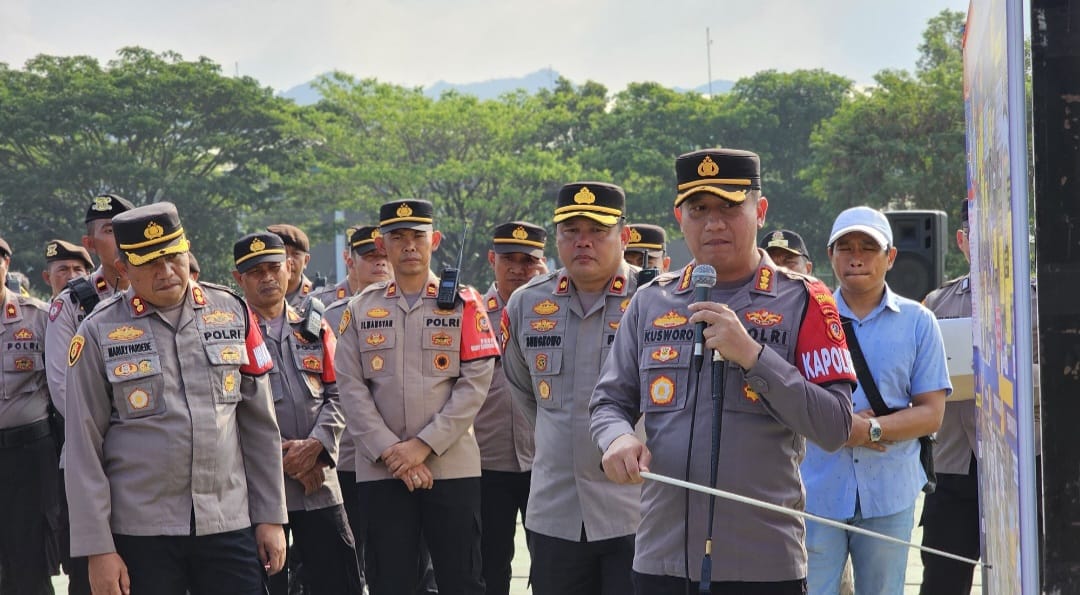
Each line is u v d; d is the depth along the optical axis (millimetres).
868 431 4699
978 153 3184
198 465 4664
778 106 55969
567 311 5070
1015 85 2219
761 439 3389
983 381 3297
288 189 49062
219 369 4770
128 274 4688
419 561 6434
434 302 6098
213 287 4953
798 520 3443
